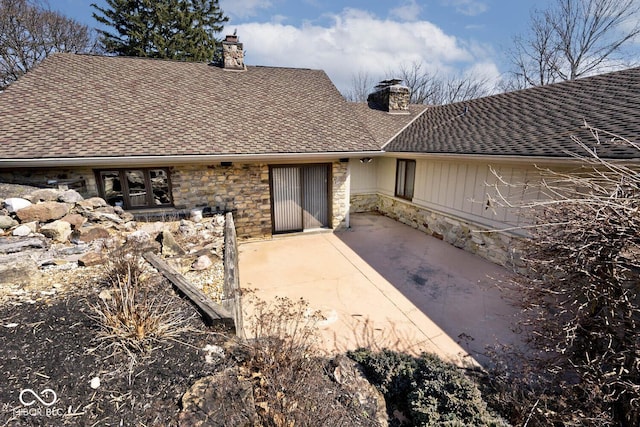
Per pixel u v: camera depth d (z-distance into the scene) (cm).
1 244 450
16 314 335
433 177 962
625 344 297
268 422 242
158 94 951
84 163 669
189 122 868
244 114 963
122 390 253
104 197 768
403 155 1013
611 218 286
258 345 318
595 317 323
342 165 991
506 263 724
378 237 980
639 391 275
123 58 1077
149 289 406
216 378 274
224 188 862
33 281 410
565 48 2103
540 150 584
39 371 261
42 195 591
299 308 552
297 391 277
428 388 335
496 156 662
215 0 2545
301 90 1172
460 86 2858
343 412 286
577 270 317
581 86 835
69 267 454
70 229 541
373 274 708
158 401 247
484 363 419
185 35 2378
